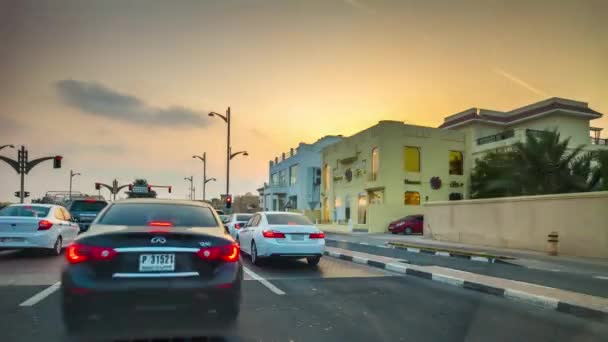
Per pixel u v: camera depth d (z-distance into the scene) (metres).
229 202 32.88
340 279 9.47
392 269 11.12
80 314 4.02
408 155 32.06
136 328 4.68
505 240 18.20
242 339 4.86
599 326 5.89
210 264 4.44
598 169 24.05
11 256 11.82
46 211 12.10
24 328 5.05
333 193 38.78
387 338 5.06
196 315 4.27
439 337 5.15
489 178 29.72
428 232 23.55
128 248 4.22
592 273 10.69
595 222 14.55
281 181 58.75
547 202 16.41
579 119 38.56
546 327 5.79
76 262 4.13
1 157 31.81
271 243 10.84
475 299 7.56
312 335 5.09
